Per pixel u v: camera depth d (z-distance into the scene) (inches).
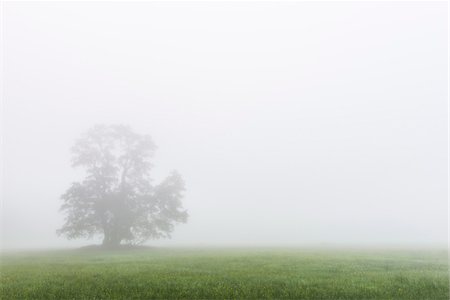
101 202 2199.8
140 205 2317.9
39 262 1139.3
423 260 1127.0
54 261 1184.8
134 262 1073.5
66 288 572.7
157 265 953.5
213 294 530.6
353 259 1161.4
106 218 2223.2
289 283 601.0
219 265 943.0
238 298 510.9
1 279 696.4
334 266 904.9
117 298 509.7
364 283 597.0
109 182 2268.7
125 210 2242.9
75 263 1059.9
